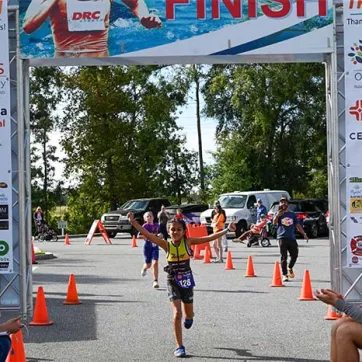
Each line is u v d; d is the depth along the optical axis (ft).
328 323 40.01
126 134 168.35
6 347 23.07
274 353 32.60
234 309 44.93
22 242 34.65
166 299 49.57
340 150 35.12
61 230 163.53
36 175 182.60
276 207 123.85
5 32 33.88
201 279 61.26
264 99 147.43
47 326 39.78
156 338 36.24
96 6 34.91
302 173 163.53
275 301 48.24
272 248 98.78
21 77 34.76
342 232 35.19
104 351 33.32
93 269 71.15
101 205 175.11
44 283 59.77
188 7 34.96
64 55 34.86
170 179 189.37
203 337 36.32
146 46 34.94
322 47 34.88
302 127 154.92
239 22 34.88
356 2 34.50
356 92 34.60
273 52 34.94
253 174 163.53
